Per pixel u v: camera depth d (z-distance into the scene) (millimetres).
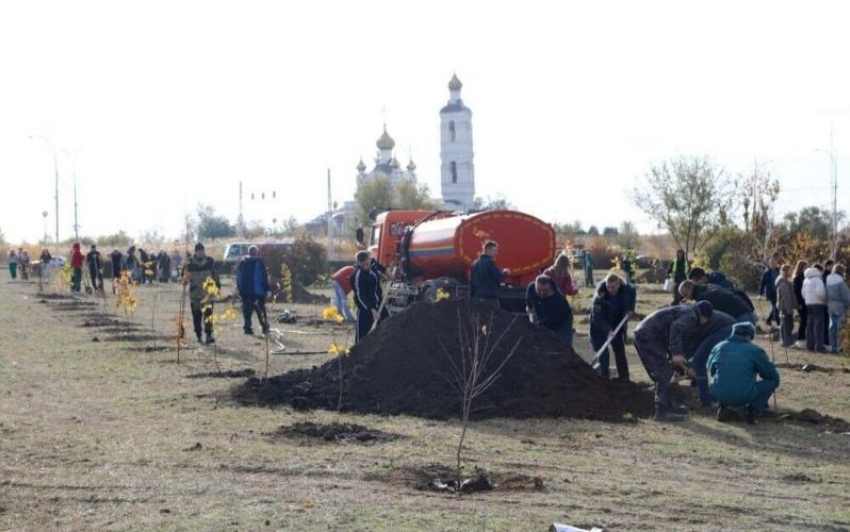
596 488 9180
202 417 12680
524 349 14422
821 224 47656
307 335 24828
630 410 13734
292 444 10945
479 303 15086
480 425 12500
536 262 25953
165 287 50781
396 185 100625
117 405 13688
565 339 16891
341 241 82875
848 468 10477
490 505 8445
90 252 42844
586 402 13516
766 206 44062
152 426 12039
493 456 10602
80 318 30047
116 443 10930
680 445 11531
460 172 111312
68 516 7984
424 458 10336
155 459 10078
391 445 11000
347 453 10492
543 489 9070
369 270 18094
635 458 10766
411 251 29141
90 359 19375
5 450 10531
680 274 31094
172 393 14828
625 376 15984
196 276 22641
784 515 8414
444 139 111250
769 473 10195
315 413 13078
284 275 38312
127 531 7535
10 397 14461
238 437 11305
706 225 51844
